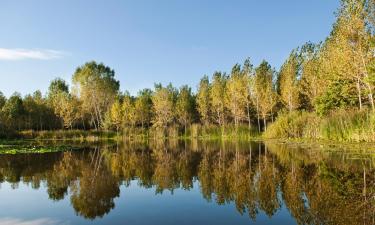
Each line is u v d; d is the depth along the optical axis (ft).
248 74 187.42
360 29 96.84
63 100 233.55
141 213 33.32
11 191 45.24
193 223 29.53
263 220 29.50
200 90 234.58
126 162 76.64
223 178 51.24
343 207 31.45
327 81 134.00
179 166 67.62
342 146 83.25
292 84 174.70
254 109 201.57
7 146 132.36
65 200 39.60
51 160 81.82
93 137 203.82
